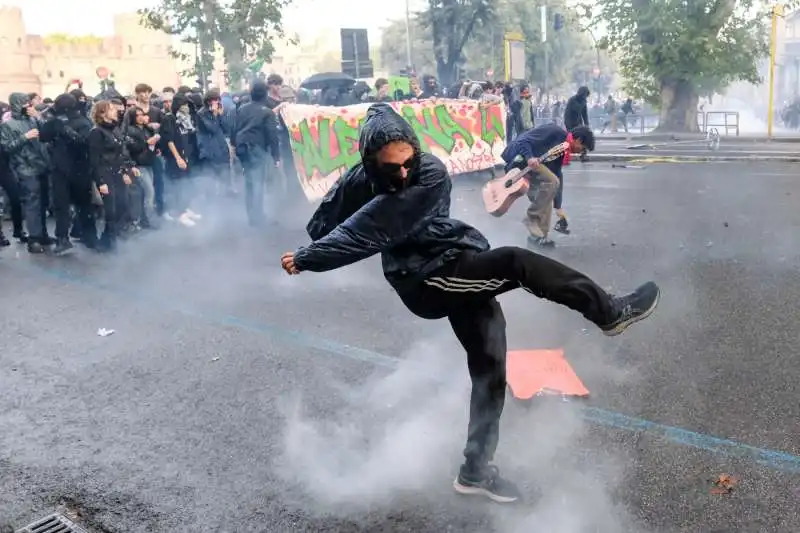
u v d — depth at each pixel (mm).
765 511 2896
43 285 6938
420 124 12883
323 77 19562
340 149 11266
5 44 52844
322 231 3086
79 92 9289
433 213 2744
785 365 4289
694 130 25516
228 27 22156
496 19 35625
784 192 10820
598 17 25422
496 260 2734
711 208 9688
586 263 6930
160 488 3279
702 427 3594
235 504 3131
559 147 7055
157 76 54688
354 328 5328
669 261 6930
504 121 13734
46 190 8609
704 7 23938
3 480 3398
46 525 3029
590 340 4871
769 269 6512
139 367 4738
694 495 3025
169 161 9695
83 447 3695
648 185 12242
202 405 4121
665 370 4316
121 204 8836
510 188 6707
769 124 23453
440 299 2838
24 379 4621
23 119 8375
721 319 5184
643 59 24812
